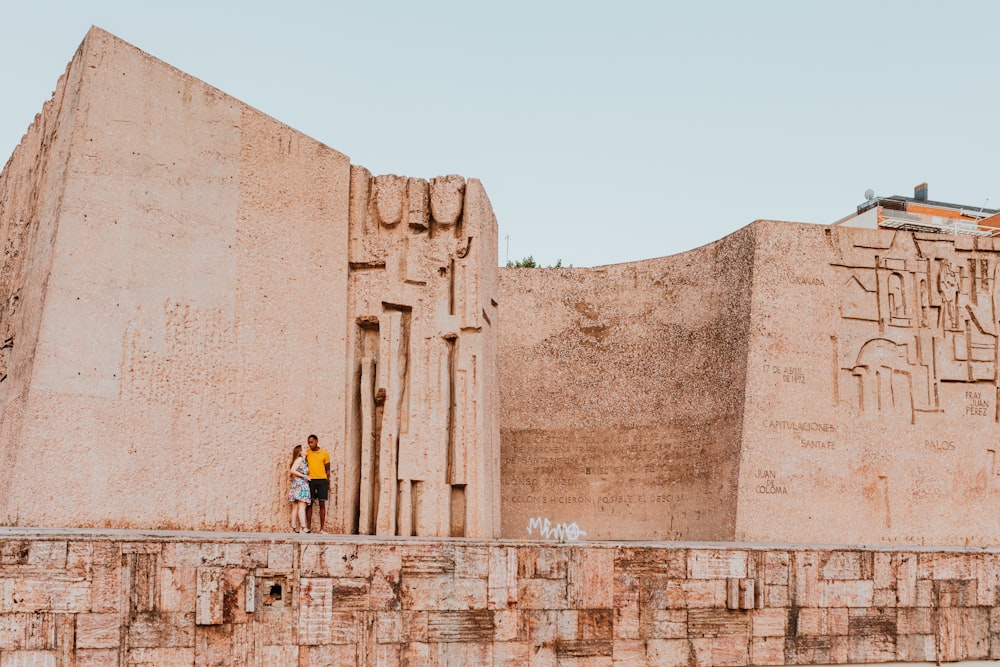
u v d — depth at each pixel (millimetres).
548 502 23266
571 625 13625
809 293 20906
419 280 18109
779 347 20547
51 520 13750
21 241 16094
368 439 17750
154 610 11727
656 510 22141
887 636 14906
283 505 16453
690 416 21875
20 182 16828
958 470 21188
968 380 21578
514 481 23562
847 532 20250
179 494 15141
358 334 18172
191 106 16047
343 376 17656
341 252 17922
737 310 21000
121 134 15133
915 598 15086
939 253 21844
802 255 21016
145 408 14914
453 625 13102
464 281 18312
